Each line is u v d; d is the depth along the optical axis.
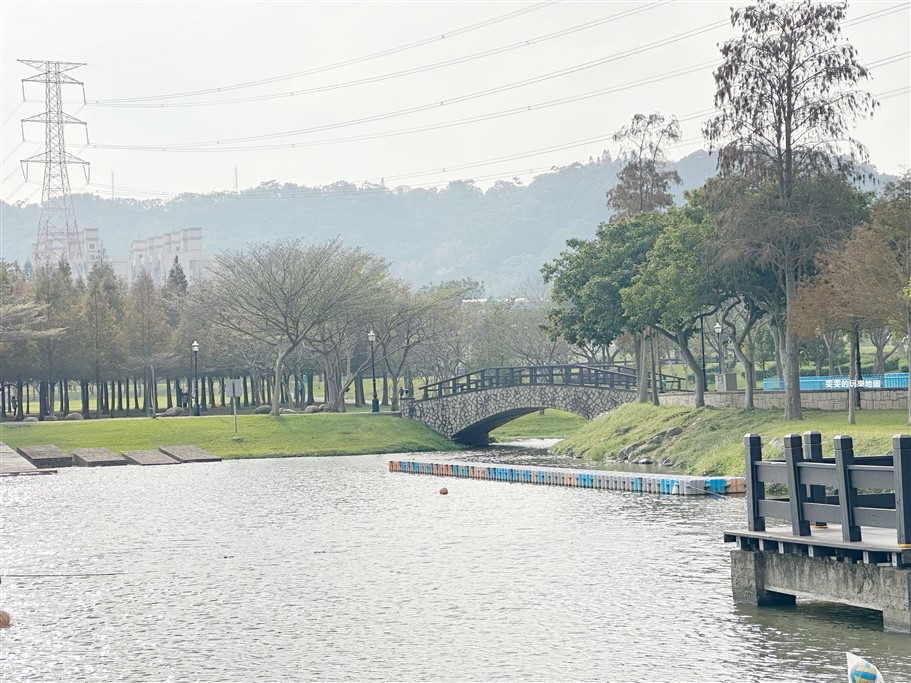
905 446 24.31
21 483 74.69
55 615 32.75
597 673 25.09
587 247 88.69
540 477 67.75
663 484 58.72
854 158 65.25
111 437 100.06
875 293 55.91
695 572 35.56
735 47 65.00
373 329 119.88
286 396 145.75
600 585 34.16
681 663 25.45
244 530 49.62
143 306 134.62
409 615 31.41
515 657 26.69
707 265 69.19
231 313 117.44
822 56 63.94
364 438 100.94
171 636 29.83
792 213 64.19
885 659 24.25
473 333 153.50
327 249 118.69
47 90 192.62
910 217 58.75
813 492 27.62
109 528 51.44
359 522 51.28
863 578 25.58
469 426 105.00
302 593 34.91
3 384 121.50
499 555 40.56
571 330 89.25
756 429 67.19
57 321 120.06
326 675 25.83
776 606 28.94
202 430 102.62
